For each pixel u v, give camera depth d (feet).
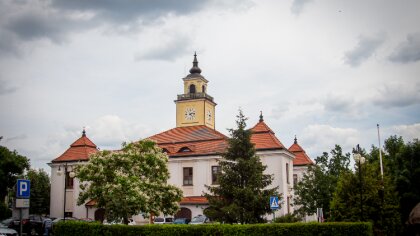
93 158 110.22
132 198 97.55
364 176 103.14
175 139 187.42
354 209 99.25
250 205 106.01
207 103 218.59
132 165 109.81
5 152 166.40
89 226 81.20
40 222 145.89
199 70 224.74
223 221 108.06
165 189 111.24
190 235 76.28
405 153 117.80
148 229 78.02
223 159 119.14
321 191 132.26
